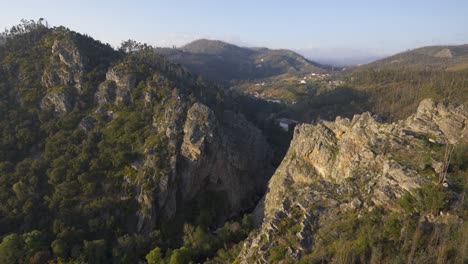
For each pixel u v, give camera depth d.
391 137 69.38
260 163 125.19
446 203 50.06
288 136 165.62
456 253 43.25
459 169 55.78
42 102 114.19
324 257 53.19
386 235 50.41
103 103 116.00
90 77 121.00
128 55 139.75
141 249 83.62
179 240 90.25
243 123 132.00
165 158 99.31
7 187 91.00
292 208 68.62
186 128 103.31
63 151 102.50
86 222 87.25
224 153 108.12
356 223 56.72
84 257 75.94
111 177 96.81
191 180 101.44
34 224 85.25
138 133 106.44
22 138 103.69
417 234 47.12
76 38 130.88
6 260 71.56
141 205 92.06
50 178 94.25
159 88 116.44
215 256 79.75
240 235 86.62
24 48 130.62
